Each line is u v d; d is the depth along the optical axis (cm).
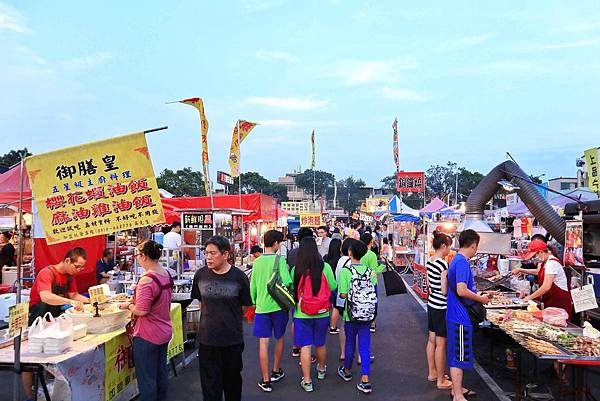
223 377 455
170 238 919
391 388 582
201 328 447
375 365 679
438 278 580
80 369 441
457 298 508
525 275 892
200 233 1027
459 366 504
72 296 578
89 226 468
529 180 1072
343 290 580
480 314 507
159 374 502
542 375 629
